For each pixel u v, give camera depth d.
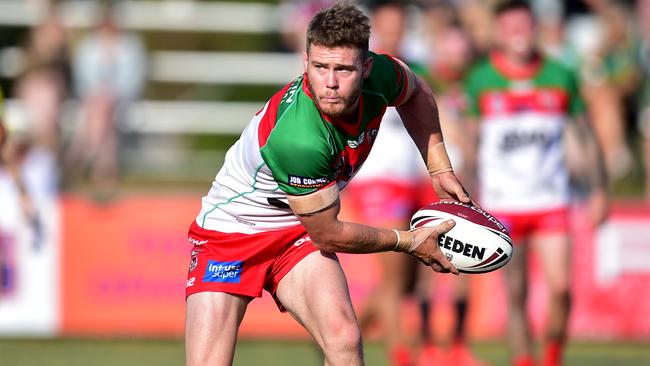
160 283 34.31
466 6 42.34
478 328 34.47
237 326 18.88
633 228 35.00
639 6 47.31
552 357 28.61
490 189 28.91
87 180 42.38
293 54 47.31
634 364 31.09
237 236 18.69
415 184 29.11
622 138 44.00
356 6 16.39
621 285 35.03
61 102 43.00
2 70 46.84
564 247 28.28
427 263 18.22
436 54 36.62
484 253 17.95
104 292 34.28
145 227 34.44
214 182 19.20
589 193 34.28
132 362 30.02
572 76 29.11
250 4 48.00
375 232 17.61
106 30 43.91
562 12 47.91
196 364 18.39
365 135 17.52
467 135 29.45
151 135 45.59
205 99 46.75
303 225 17.52
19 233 34.06
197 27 47.84
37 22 46.41
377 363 30.70
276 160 16.94
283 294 18.77
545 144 28.70
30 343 33.19
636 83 44.22
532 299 34.47
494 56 29.25
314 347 31.45
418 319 31.27
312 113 16.70
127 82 43.94
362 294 34.00
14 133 42.25
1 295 34.06
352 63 16.05
